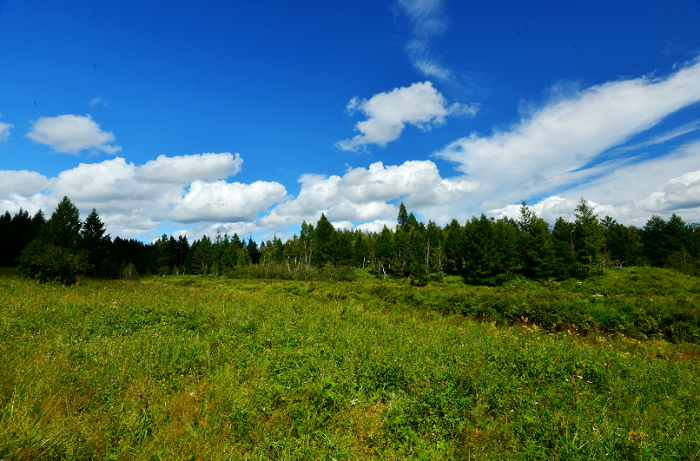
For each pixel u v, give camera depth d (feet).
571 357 21.80
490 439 12.80
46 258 66.59
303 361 20.74
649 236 177.58
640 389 17.85
